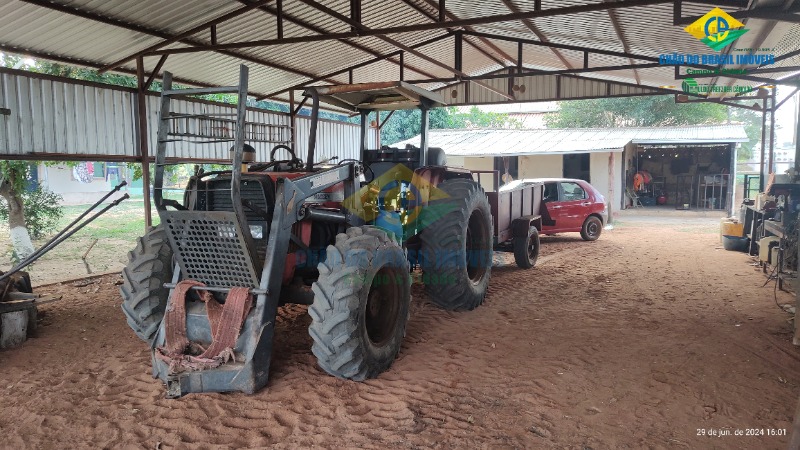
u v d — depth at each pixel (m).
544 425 3.21
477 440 3.02
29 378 3.90
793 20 5.04
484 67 13.58
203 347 3.64
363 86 5.07
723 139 17.44
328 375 3.91
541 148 17.33
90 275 7.67
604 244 11.32
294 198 3.81
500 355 4.40
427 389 3.71
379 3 8.41
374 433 3.10
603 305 6.07
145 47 7.78
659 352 4.47
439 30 10.12
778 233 7.47
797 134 10.05
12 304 4.60
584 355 4.41
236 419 3.24
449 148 18.75
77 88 7.35
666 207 21.39
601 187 20.19
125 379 3.87
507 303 6.17
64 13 6.19
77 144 7.36
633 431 3.14
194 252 3.72
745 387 3.76
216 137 3.50
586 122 26.78
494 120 29.47
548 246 11.05
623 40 8.77
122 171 25.41
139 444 2.97
